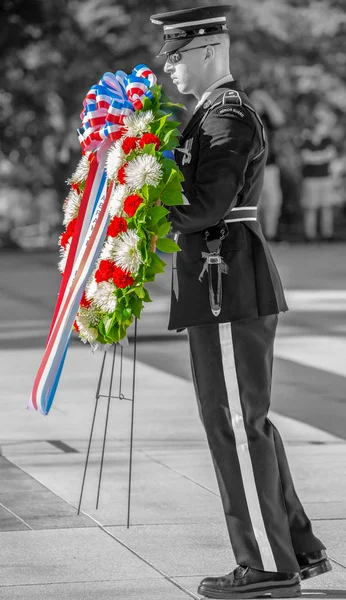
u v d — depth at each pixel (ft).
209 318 28.02
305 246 135.23
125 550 31.65
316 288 94.32
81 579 29.32
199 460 41.63
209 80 28.73
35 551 31.53
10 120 134.21
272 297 28.14
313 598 28.07
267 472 28.04
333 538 32.81
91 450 42.98
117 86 31.30
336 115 156.76
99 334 31.12
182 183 28.37
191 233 28.58
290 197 149.18
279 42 144.46
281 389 54.85
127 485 38.24
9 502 36.19
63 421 47.67
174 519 34.53
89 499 36.58
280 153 147.84
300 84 152.97
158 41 134.31
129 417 48.42
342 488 38.17
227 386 28.17
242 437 28.12
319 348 66.33
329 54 153.69
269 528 27.99
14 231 139.54
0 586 28.73
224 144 27.43
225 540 32.60
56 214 141.28
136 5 133.90
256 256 28.32
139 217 28.91
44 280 100.99
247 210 28.40
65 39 132.05
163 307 83.25
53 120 137.18
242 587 27.99
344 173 157.99
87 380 56.29
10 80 131.95
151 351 65.10
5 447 43.37
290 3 153.17
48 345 31.60
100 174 31.42
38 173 137.90
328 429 46.80
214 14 28.63
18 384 55.26
